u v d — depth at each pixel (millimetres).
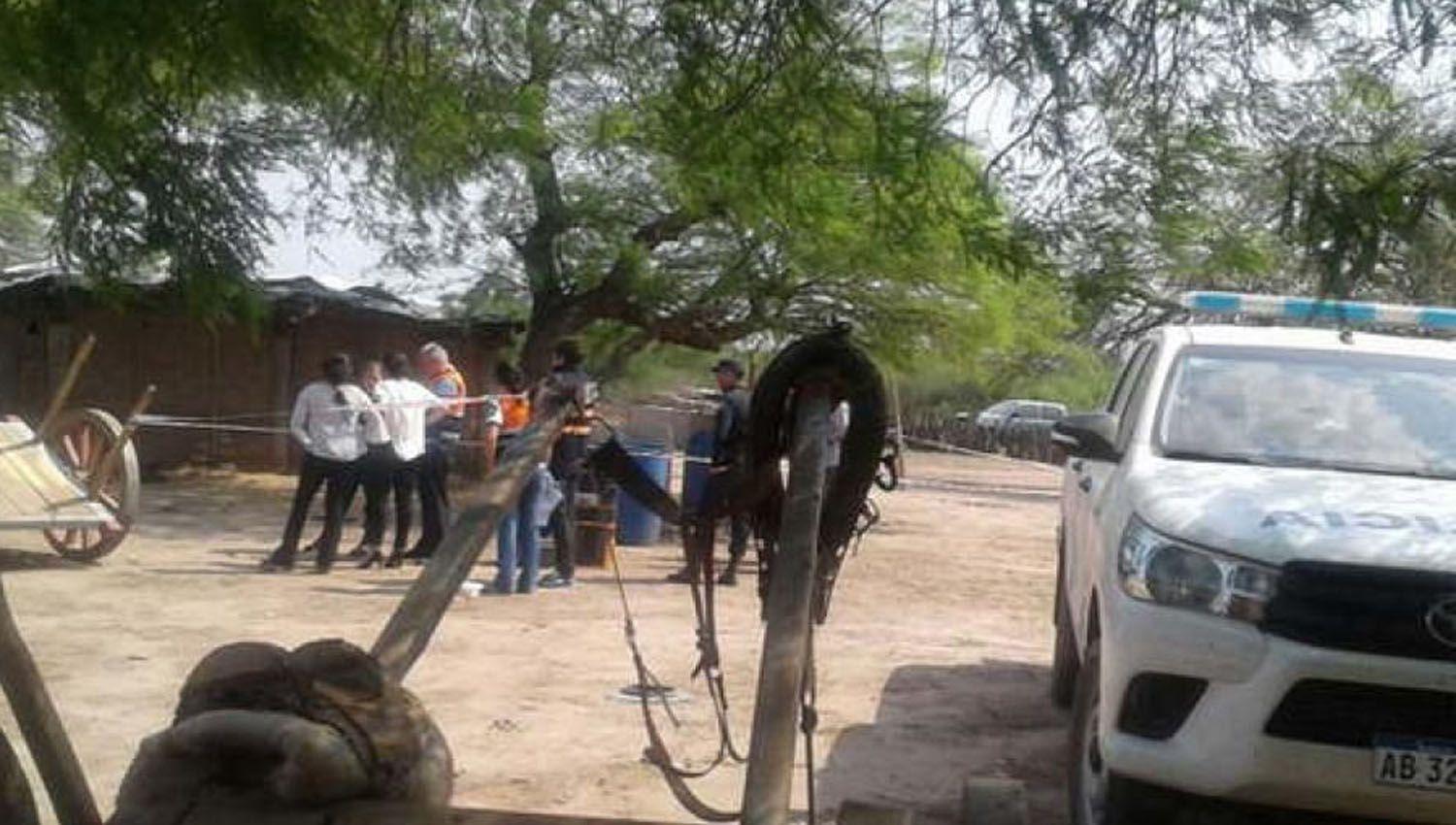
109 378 23766
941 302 18828
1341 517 5516
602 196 18500
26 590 12523
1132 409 7137
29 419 23625
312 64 3461
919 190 3355
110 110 3355
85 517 13531
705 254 19141
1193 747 5312
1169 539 5598
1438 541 5316
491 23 3842
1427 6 2746
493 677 9438
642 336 21562
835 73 3188
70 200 3723
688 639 10906
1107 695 5645
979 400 42031
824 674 10016
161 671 9383
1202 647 5328
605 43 3654
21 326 23578
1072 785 6312
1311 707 5184
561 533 13445
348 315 24047
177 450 23984
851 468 2439
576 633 11031
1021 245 3299
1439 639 5113
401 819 1938
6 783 2221
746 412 2547
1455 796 5074
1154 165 3043
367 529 14484
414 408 14305
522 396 14945
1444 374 7008
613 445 2865
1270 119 2906
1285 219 2895
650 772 7391
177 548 15469
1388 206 2814
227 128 3826
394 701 2127
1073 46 2875
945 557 17625
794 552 2100
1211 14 2857
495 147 4137
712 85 3283
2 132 3639
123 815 1954
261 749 1968
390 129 3979
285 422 24312
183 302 4031
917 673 10203
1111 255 3242
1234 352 7121
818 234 3730
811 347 2477
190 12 3199
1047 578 16156
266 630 10953
